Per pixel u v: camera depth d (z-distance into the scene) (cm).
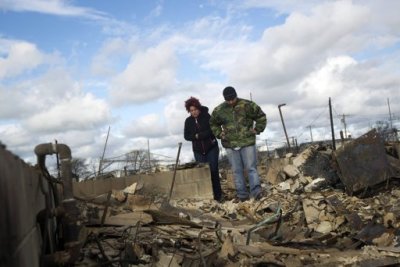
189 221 692
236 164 1013
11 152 275
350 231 731
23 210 307
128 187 995
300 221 812
